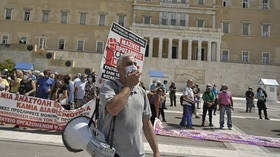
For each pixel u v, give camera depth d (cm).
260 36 4288
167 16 4338
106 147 206
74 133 226
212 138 743
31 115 691
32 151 500
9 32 4291
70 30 4347
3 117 686
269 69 3741
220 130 925
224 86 987
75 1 4394
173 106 1764
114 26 381
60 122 696
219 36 3953
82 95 973
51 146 548
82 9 4394
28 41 4278
